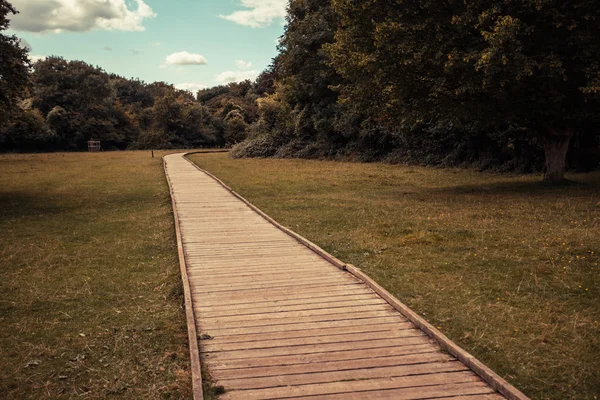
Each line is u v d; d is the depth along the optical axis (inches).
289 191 784.3
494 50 532.7
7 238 463.5
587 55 567.8
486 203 597.0
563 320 241.6
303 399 168.6
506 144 1028.5
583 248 365.7
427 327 222.8
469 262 344.2
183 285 293.0
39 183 966.4
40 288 312.0
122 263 372.8
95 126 3088.1
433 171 1116.5
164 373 196.5
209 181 951.6
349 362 195.8
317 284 299.9
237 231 474.3
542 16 582.9
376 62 666.8
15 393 182.5
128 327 245.1
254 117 3496.6
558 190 681.0
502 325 237.0
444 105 697.6
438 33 626.2
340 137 1594.5
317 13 1587.1
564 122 719.1
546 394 175.6
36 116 2751.0
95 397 179.0
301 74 1616.6
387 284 300.5
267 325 235.5
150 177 1075.3
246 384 179.5
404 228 463.2
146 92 4217.5
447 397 169.5
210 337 222.1
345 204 631.2
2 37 769.6
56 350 220.2
